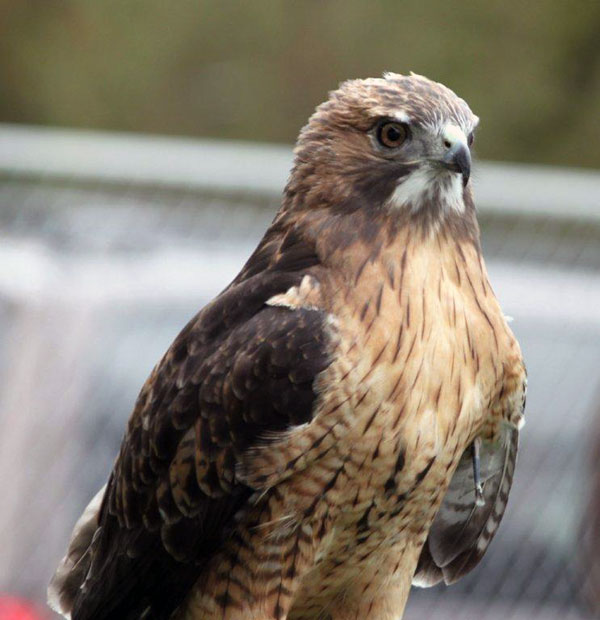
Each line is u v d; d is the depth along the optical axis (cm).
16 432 1170
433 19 2362
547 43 2330
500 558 1241
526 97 2309
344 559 900
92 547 941
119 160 1240
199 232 1255
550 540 1238
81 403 1176
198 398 873
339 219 873
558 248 1280
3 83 2448
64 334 1183
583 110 2317
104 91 2425
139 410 909
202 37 2425
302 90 2388
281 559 874
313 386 838
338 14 2389
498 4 2344
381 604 928
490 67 2333
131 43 2431
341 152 888
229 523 873
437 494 882
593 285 1270
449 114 885
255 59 2406
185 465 877
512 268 1271
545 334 1250
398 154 878
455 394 853
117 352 1186
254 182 1245
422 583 987
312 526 866
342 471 849
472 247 887
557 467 1239
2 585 1152
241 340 864
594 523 1229
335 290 852
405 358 835
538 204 1262
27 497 1163
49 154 1239
